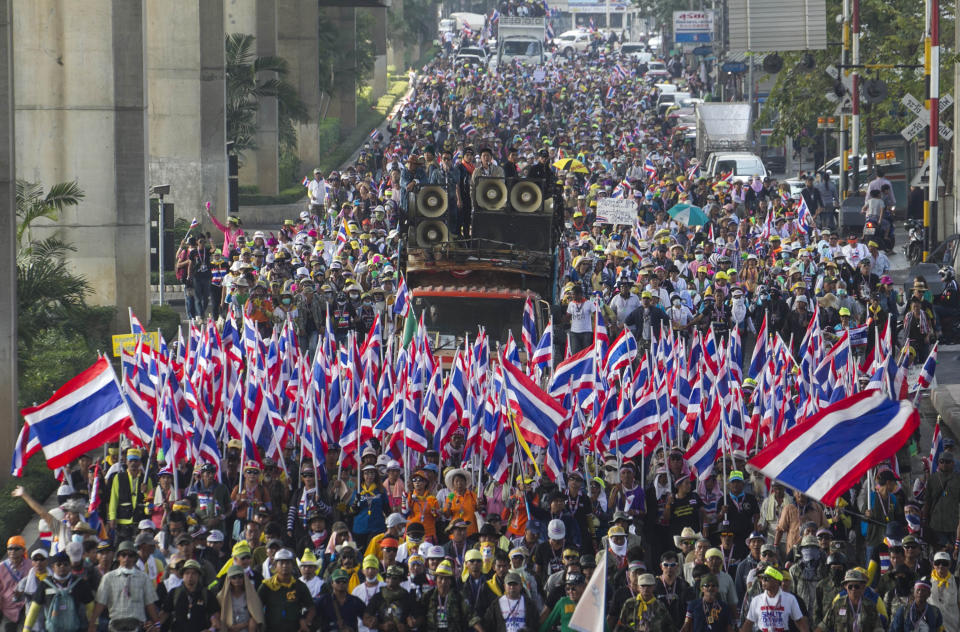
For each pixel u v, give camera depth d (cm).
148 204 8231
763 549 3406
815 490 3009
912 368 6550
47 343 6669
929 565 3731
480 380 4472
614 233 8338
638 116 18088
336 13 18688
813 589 3488
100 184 7800
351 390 4494
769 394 4516
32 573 3419
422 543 3600
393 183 10638
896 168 11519
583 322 6244
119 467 4056
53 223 7794
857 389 4547
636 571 3347
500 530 3816
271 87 12512
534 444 3966
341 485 4097
